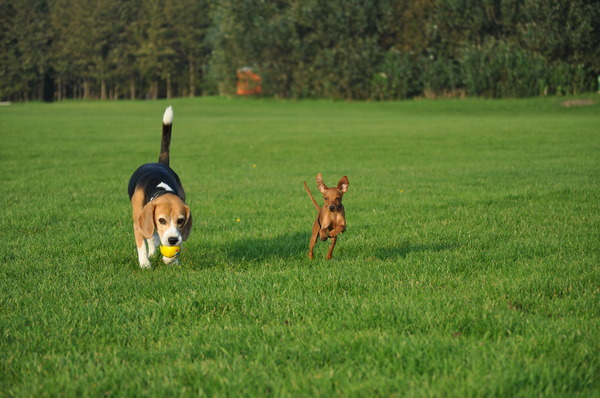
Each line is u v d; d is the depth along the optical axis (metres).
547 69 67.12
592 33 63.50
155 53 118.50
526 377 3.89
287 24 83.81
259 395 3.75
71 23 121.38
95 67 125.06
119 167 18.84
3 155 21.77
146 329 5.04
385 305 5.39
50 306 5.67
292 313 5.35
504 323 4.87
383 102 77.56
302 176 16.89
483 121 42.47
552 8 65.62
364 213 10.90
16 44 118.62
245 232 9.29
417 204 11.73
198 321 5.26
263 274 6.62
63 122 42.84
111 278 6.63
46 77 127.19
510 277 6.41
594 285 6.07
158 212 6.60
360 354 4.35
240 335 4.82
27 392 3.88
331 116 54.66
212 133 33.50
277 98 90.25
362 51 80.00
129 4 124.38
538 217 10.12
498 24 72.00
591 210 10.60
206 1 124.88
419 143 26.53
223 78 95.06
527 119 44.56
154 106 79.94
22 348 4.67
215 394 3.76
